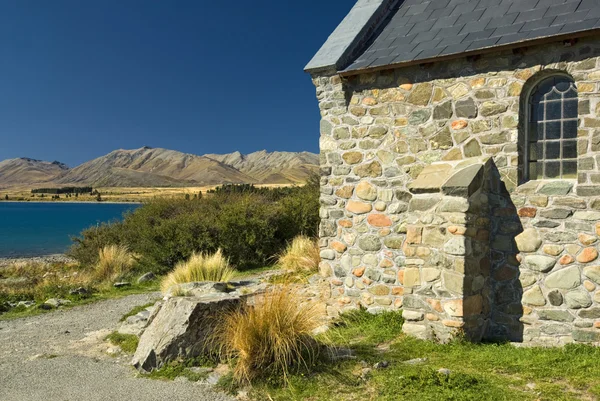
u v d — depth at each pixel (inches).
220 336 232.8
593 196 241.4
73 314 410.6
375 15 345.1
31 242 1302.9
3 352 293.7
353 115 318.3
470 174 251.8
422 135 293.4
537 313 257.6
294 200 733.9
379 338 260.8
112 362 260.8
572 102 254.7
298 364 214.2
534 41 244.8
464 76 277.7
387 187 307.3
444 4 334.0
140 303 439.8
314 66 317.4
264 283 449.1
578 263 246.1
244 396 198.4
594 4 251.9
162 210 778.2
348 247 323.6
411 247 260.5
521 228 261.9
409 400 181.3
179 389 208.5
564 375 199.6
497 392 183.5
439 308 249.6
